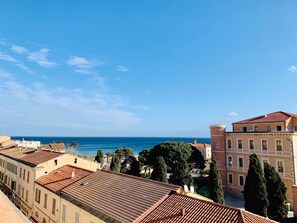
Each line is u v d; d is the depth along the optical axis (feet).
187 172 168.66
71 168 114.62
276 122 168.76
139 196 69.62
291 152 147.43
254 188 117.29
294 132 148.77
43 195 102.68
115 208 65.82
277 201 117.39
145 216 59.93
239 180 178.50
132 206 64.90
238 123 196.95
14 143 251.60
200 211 56.18
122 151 276.41
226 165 189.98
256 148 168.55
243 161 176.65
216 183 142.82
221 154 190.90
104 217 64.75
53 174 113.09
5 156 163.53
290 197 145.48
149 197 67.67
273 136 158.81
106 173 94.48
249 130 187.52
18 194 133.59
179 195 65.72
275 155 156.76
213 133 195.93
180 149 188.24
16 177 140.15
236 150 182.70
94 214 67.72
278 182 119.34
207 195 163.84
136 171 194.08
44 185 102.94
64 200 84.58
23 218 34.45
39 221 103.55
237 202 160.56
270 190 119.34
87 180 91.71
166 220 55.52
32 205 112.16
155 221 56.39
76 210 76.64
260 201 115.03
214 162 146.10
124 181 82.99
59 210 87.45
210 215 53.72
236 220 50.06
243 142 177.99
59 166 119.65
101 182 86.33
